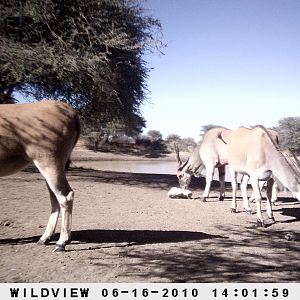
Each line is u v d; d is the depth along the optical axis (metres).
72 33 15.70
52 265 5.10
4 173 5.59
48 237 5.96
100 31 16.61
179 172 13.07
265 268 5.24
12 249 5.69
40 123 5.53
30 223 7.27
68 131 5.72
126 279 4.72
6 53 14.18
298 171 7.52
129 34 17.50
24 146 5.48
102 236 6.61
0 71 14.95
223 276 4.89
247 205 9.47
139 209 9.34
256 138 8.15
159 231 7.15
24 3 15.20
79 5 15.89
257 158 8.02
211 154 11.23
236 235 7.10
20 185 12.22
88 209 9.05
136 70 19.70
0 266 5.02
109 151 51.94
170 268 5.13
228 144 9.29
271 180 8.58
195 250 5.99
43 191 11.16
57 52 15.25
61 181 5.64
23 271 4.88
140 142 59.00
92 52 16.17
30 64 14.45
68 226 5.71
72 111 5.91
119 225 7.50
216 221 8.34
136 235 6.77
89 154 47.53
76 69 14.67
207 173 11.34
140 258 5.50
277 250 6.15
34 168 17.91
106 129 46.94
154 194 12.30
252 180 8.16
